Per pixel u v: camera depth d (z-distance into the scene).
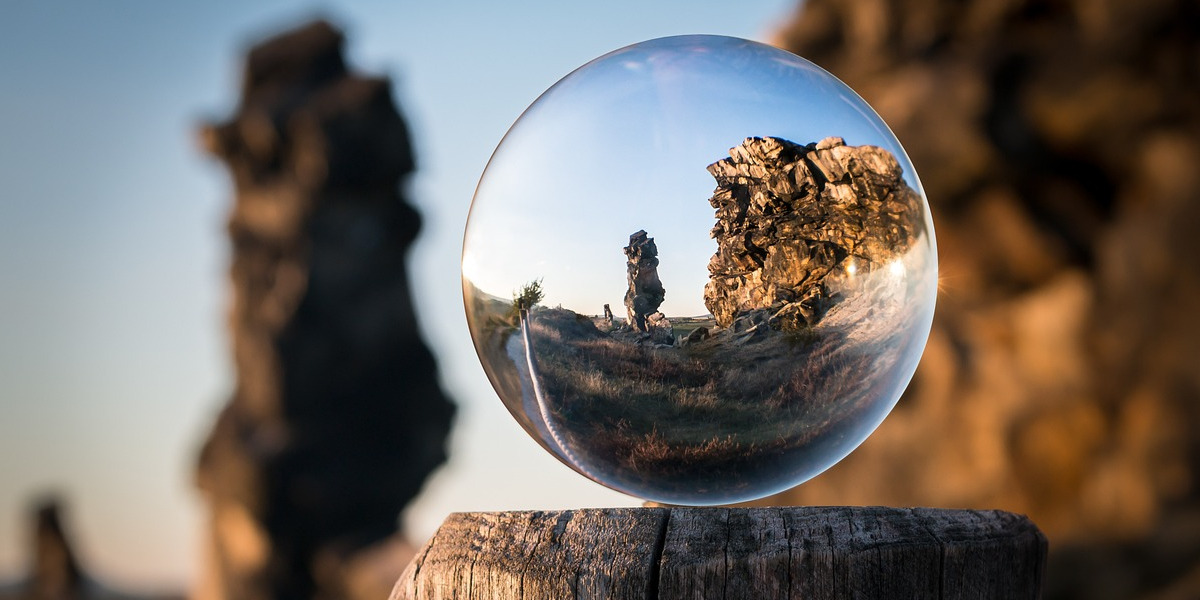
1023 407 4.93
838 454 1.18
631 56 1.17
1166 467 4.48
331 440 10.14
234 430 10.13
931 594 1.07
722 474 1.14
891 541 1.08
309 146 10.31
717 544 1.09
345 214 10.51
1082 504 4.71
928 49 5.35
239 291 10.43
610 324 1.09
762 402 1.08
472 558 1.18
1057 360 4.90
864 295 1.10
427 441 10.70
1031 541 1.16
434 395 10.89
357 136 10.40
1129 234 4.81
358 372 10.38
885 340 1.12
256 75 10.88
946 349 5.21
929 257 1.18
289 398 10.15
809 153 1.09
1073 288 4.96
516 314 1.13
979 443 5.00
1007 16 5.17
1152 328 4.67
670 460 1.12
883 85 5.44
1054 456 4.82
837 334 1.09
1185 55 4.79
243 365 10.29
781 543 1.08
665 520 1.12
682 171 1.08
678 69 1.13
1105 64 4.86
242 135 10.49
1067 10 5.08
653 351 1.08
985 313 5.18
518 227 1.13
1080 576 4.61
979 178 5.11
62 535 11.59
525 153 1.15
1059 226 5.01
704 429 1.09
